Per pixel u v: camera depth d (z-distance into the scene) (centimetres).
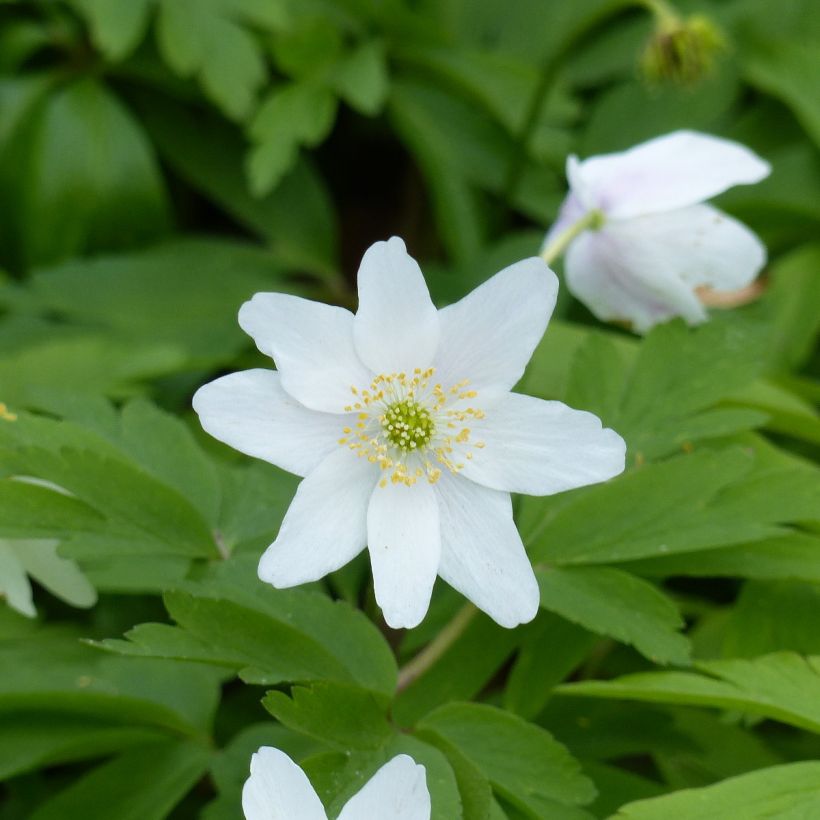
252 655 29
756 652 31
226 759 31
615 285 34
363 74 39
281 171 38
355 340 29
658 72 38
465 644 31
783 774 29
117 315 38
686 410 31
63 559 30
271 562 29
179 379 37
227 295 39
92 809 31
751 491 30
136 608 34
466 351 29
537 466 29
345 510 29
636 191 33
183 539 30
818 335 39
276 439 29
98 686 31
